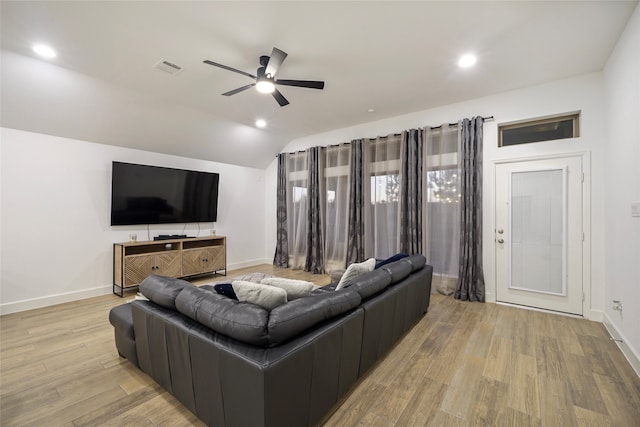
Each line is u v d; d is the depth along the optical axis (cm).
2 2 196
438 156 396
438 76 312
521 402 175
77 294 372
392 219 435
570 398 178
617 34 238
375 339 208
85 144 381
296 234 563
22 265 333
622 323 242
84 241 381
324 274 514
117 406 171
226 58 274
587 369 210
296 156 565
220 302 152
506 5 204
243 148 544
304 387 139
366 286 204
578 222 314
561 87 321
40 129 340
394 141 437
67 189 366
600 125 302
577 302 314
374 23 224
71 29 229
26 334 269
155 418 161
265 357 124
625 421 158
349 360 175
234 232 575
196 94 356
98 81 319
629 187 229
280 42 249
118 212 404
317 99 373
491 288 362
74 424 157
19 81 289
